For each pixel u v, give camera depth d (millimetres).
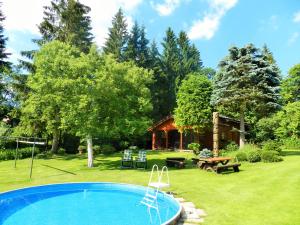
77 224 9234
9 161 25109
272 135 33844
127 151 21031
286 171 15789
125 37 48562
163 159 25203
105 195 13680
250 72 24516
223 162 18875
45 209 11125
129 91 23781
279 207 9727
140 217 10055
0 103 31625
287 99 41469
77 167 20906
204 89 28734
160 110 48188
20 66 30547
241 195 11648
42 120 27844
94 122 19484
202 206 10305
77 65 18891
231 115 34688
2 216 10102
